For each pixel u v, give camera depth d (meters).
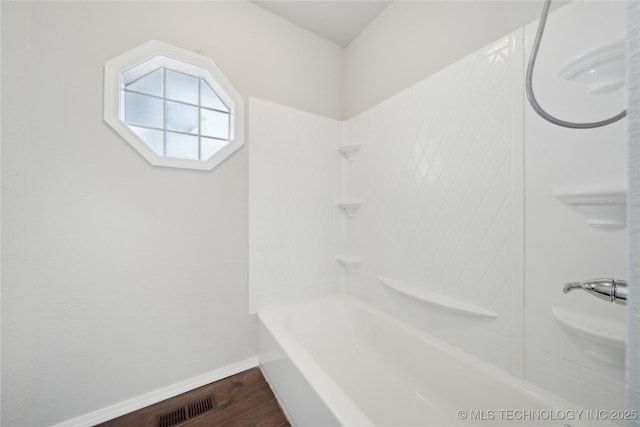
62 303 1.08
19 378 1.01
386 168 1.58
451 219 1.19
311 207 1.83
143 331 1.26
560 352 0.85
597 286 0.58
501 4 1.01
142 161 1.24
